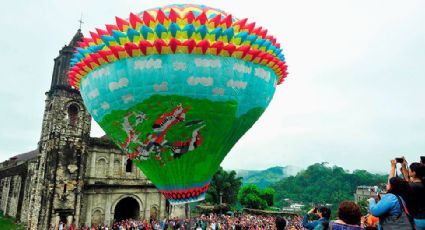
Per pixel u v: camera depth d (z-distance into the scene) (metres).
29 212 45.97
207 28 14.13
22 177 56.66
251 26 15.13
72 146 44.88
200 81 14.07
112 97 15.05
